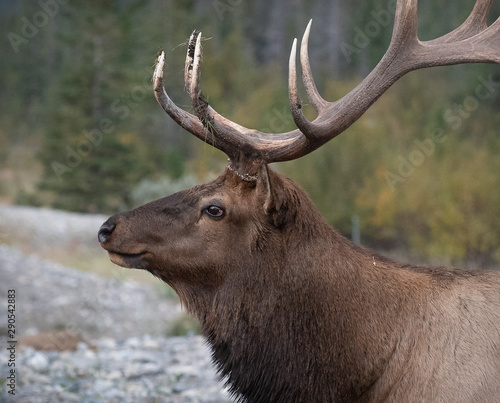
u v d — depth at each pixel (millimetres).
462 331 6758
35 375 12430
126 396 11227
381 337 6941
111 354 14523
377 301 7047
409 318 6977
